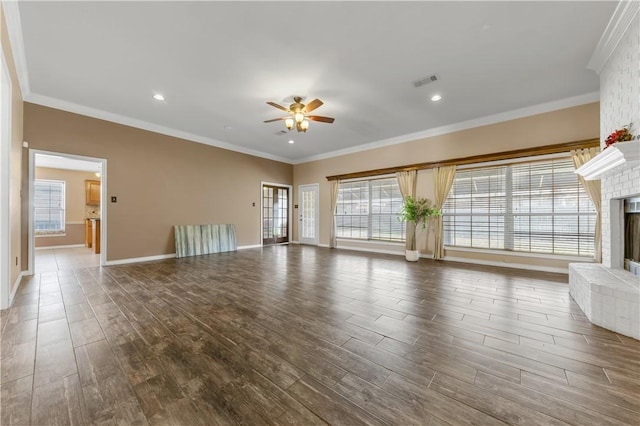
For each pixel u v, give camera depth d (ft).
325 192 24.80
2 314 8.27
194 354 6.06
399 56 9.68
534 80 11.36
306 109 12.35
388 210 20.51
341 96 12.89
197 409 4.36
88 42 8.95
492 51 9.37
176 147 18.51
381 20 7.91
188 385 4.97
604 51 9.07
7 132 8.69
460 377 5.22
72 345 6.41
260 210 24.48
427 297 10.03
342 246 23.35
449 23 8.02
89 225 23.68
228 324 7.67
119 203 15.87
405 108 14.29
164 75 11.06
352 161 22.72
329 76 11.06
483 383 5.04
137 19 7.88
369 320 7.95
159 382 5.05
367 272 14.15
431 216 17.66
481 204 16.14
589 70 10.55
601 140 9.78
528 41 8.83
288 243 27.14
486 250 15.88
